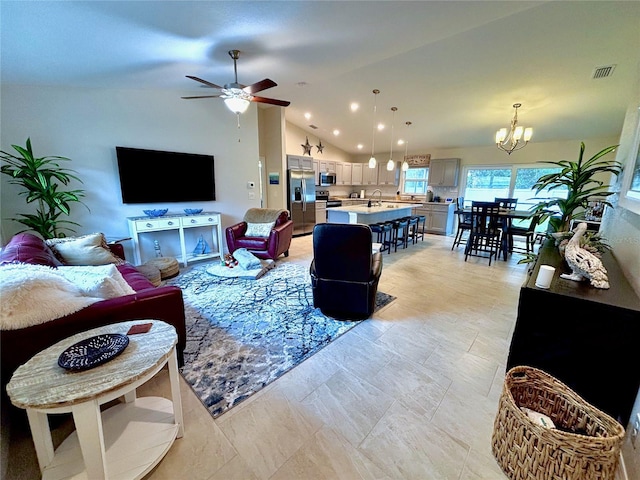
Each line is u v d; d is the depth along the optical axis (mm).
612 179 2760
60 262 2664
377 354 2176
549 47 3275
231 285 3594
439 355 2166
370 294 2555
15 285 1349
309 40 2748
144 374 1123
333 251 2455
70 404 981
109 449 1288
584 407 1300
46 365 1146
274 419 1562
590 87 3996
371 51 3176
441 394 1766
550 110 4797
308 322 2660
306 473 1273
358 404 1677
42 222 3127
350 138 7746
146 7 1928
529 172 6496
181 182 4504
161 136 4273
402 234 6648
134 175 4016
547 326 1502
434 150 7652
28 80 3090
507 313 2883
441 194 7770
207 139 4762
